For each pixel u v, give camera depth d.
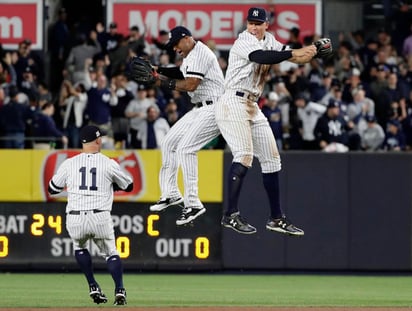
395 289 39.44
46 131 46.97
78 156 31.23
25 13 52.91
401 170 43.53
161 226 43.72
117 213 43.62
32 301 33.38
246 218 43.62
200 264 43.91
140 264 43.75
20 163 43.56
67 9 55.94
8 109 47.22
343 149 46.47
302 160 43.53
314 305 32.50
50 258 43.84
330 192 43.56
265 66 27.06
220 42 53.19
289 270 43.75
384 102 49.12
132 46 51.28
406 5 55.12
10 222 43.72
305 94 48.62
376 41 52.47
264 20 26.73
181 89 27.91
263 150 27.91
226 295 36.41
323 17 53.22
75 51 51.47
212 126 28.11
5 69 49.47
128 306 31.00
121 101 47.72
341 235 43.72
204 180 43.62
